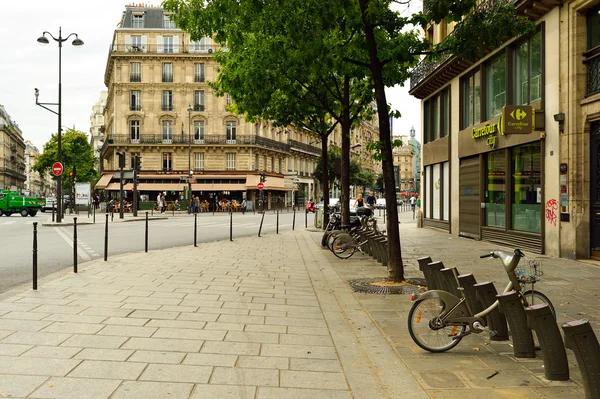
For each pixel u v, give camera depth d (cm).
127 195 5156
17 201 3944
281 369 437
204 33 1204
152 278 877
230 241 1656
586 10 1164
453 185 1995
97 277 870
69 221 2841
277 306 692
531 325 414
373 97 1357
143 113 5222
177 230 2170
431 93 2308
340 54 1005
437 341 493
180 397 366
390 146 858
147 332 537
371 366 448
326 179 2003
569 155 1178
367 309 671
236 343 511
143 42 5269
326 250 1405
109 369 419
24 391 366
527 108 1275
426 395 379
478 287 509
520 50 1459
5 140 11762
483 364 450
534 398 371
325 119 1930
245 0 920
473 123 1827
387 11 848
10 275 905
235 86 1612
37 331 527
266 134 5669
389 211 859
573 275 945
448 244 1603
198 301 705
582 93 1163
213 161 5266
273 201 5862
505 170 1539
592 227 1144
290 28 864
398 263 857
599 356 343
